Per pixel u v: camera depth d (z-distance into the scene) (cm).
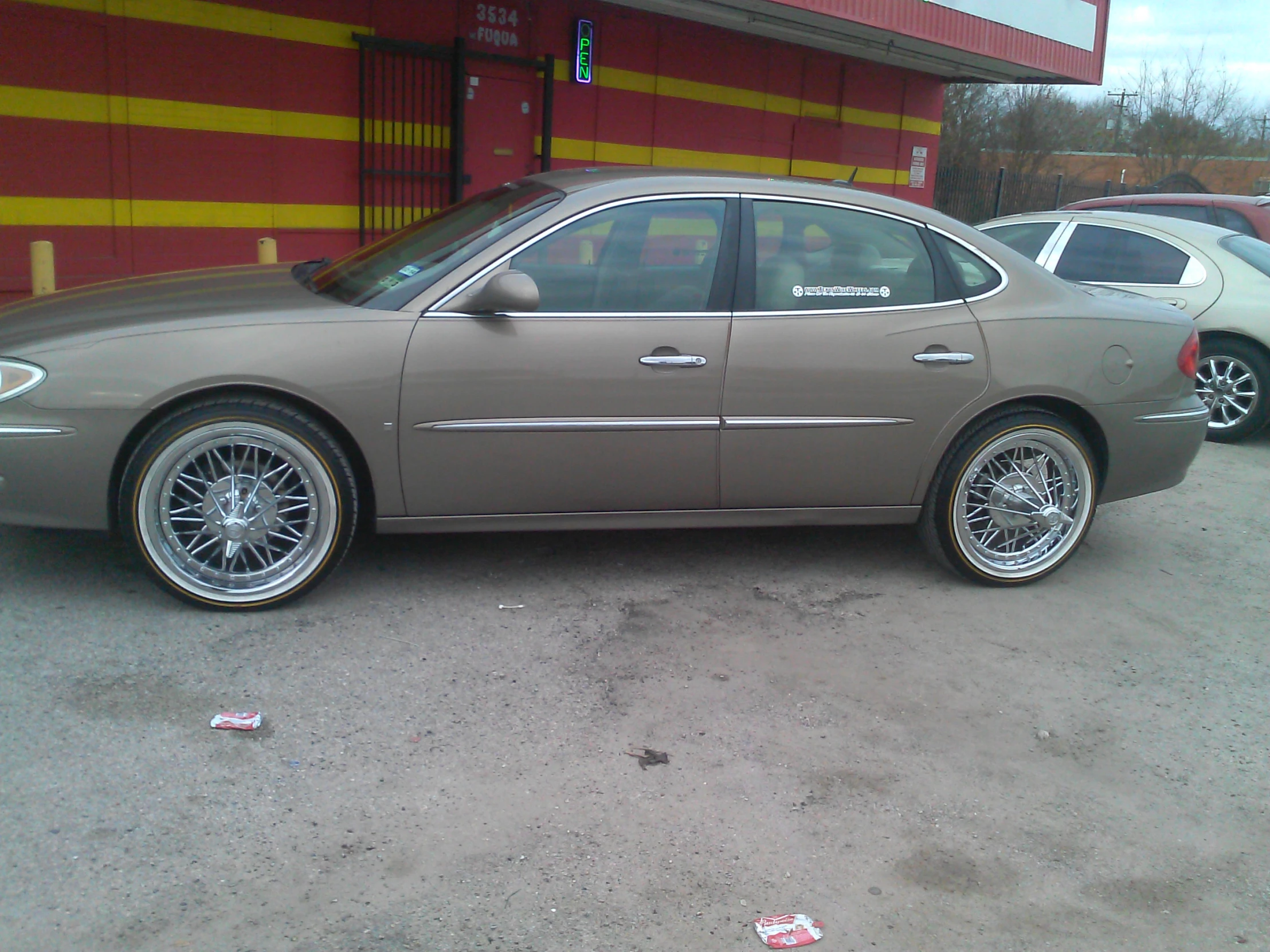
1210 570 551
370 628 421
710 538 549
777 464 462
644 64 1194
